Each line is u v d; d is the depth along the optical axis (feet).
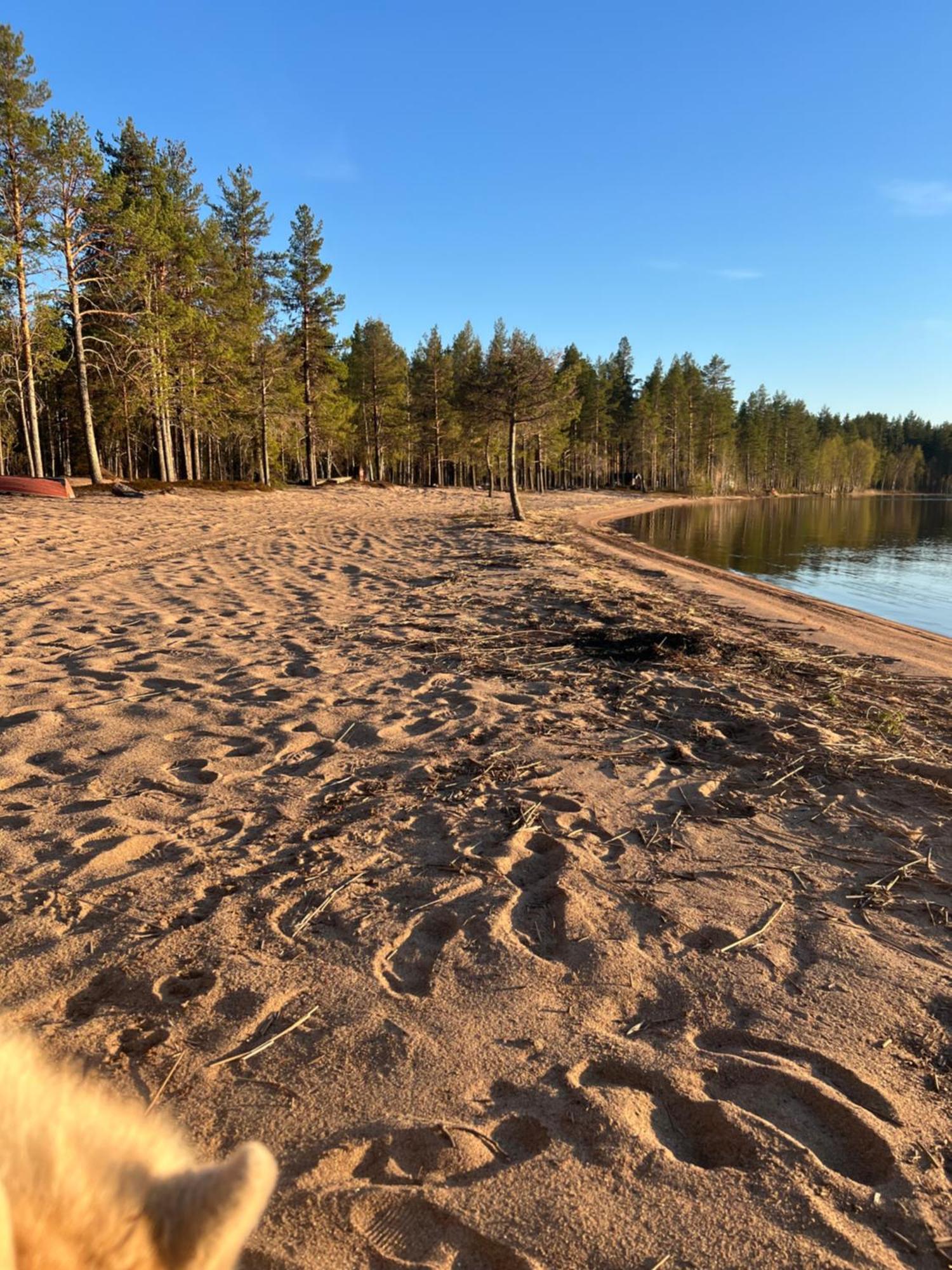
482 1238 6.89
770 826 15.60
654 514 181.78
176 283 119.34
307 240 166.30
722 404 321.32
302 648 29.53
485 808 16.17
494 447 206.49
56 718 20.84
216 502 105.29
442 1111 8.36
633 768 18.52
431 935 11.73
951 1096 8.68
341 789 17.06
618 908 12.48
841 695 26.48
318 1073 8.89
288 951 11.23
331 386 176.24
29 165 91.61
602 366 324.39
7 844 14.19
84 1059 9.02
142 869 13.44
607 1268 6.65
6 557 48.70
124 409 120.57
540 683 25.94
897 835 15.20
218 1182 2.07
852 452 445.37
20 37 90.17
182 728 20.49
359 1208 7.15
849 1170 7.75
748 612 46.62
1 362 102.32
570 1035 9.62
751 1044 9.50
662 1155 7.82
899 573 80.28
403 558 59.26
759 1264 6.72
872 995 10.40
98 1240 1.99
